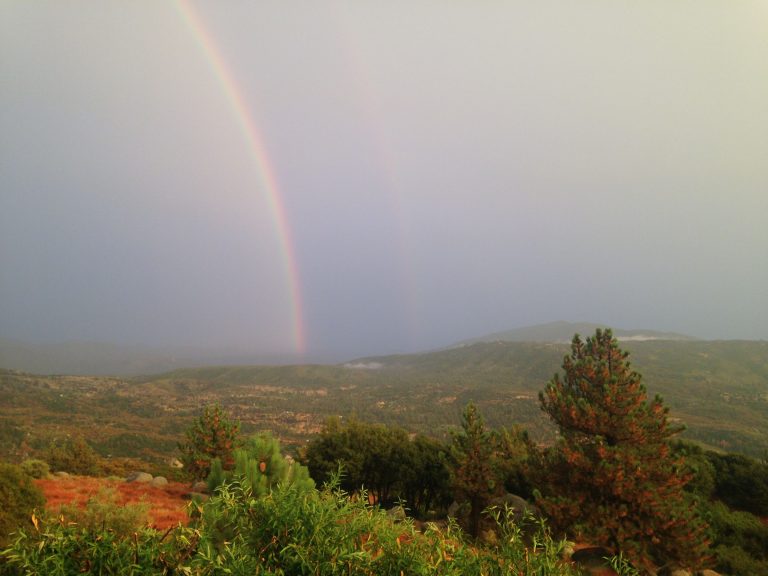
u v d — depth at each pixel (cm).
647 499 1661
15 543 361
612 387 1869
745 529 2341
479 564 405
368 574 372
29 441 7725
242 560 357
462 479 2262
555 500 1780
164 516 1625
